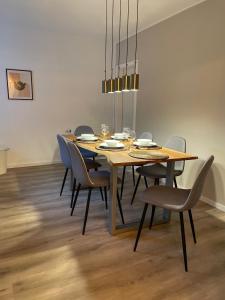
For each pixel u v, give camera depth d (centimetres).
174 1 291
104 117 508
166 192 197
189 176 321
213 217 256
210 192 290
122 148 230
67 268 170
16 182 353
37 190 322
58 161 477
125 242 204
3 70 403
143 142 254
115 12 332
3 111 415
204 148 296
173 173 236
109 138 295
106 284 156
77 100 475
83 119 489
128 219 247
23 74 418
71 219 244
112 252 190
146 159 189
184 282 159
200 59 292
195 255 188
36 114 443
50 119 457
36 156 457
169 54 345
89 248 195
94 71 481
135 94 446
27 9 325
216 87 273
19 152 441
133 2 297
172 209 172
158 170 270
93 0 294
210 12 273
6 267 170
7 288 151
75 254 186
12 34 398
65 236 212
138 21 364
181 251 193
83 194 309
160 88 371
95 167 294
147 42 395
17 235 212
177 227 232
